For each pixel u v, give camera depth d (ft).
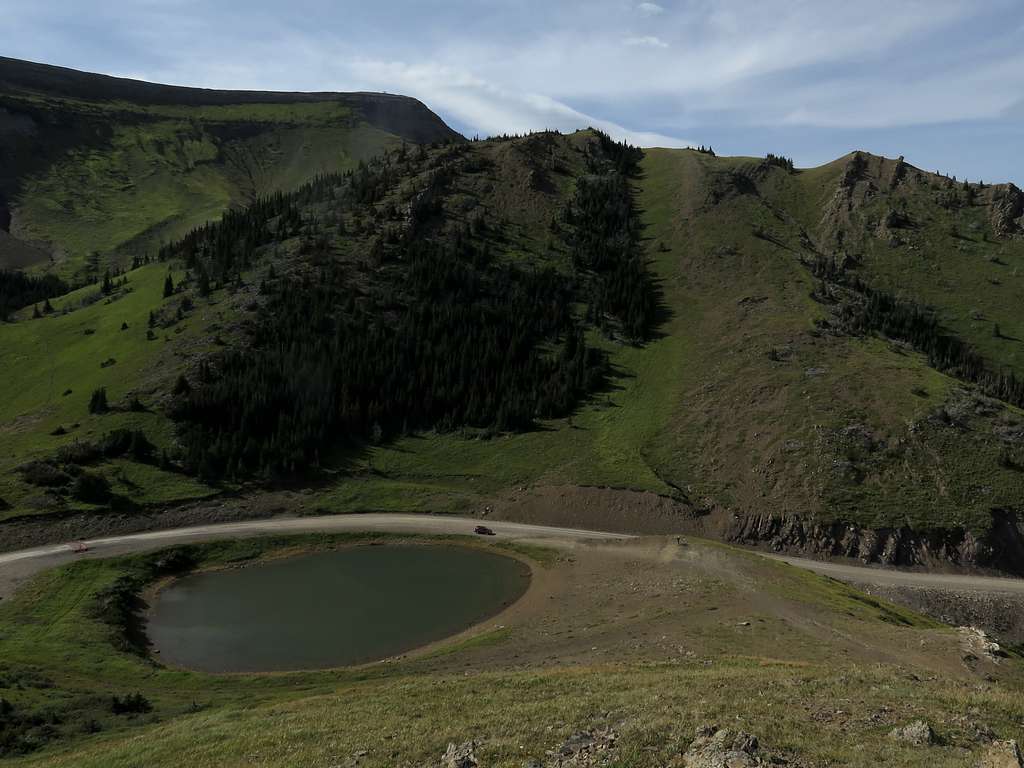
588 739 69.21
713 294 504.43
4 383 418.72
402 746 75.10
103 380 390.83
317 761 73.67
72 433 336.70
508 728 76.38
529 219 591.78
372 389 410.11
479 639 194.39
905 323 467.93
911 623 199.41
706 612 181.57
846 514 309.01
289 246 512.22
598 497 337.11
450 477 365.40
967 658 133.90
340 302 457.27
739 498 330.13
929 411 347.97
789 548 307.78
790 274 509.35
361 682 156.66
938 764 58.29
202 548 281.33
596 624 189.47
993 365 445.37
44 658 177.47
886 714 73.87
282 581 260.62
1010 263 543.80
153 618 226.17
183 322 440.04
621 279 515.91
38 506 285.84
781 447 345.92
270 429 369.30
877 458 331.16
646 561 255.09
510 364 444.96
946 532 298.35
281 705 110.01
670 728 69.41
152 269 575.79
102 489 303.07
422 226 549.13
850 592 221.25
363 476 360.69
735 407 384.47
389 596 245.24
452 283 490.90
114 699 135.44
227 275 491.72
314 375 399.03
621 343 470.80
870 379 379.35
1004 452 328.70
